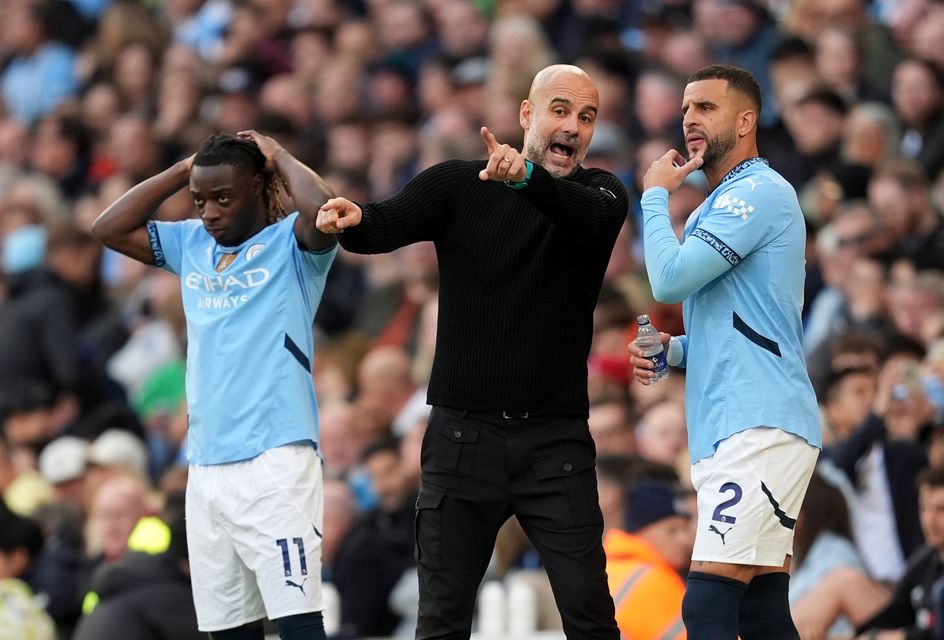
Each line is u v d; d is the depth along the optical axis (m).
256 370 22.30
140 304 49.59
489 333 21.80
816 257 39.81
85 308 48.31
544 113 22.09
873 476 30.98
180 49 58.75
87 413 45.00
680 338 23.42
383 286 45.31
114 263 51.72
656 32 49.72
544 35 52.78
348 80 53.84
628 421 34.44
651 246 21.78
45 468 39.00
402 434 38.19
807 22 48.16
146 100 59.12
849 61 45.75
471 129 48.81
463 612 21.88
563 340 21.88
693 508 28.06
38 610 31.77
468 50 53.53
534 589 30.22
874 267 37.16
